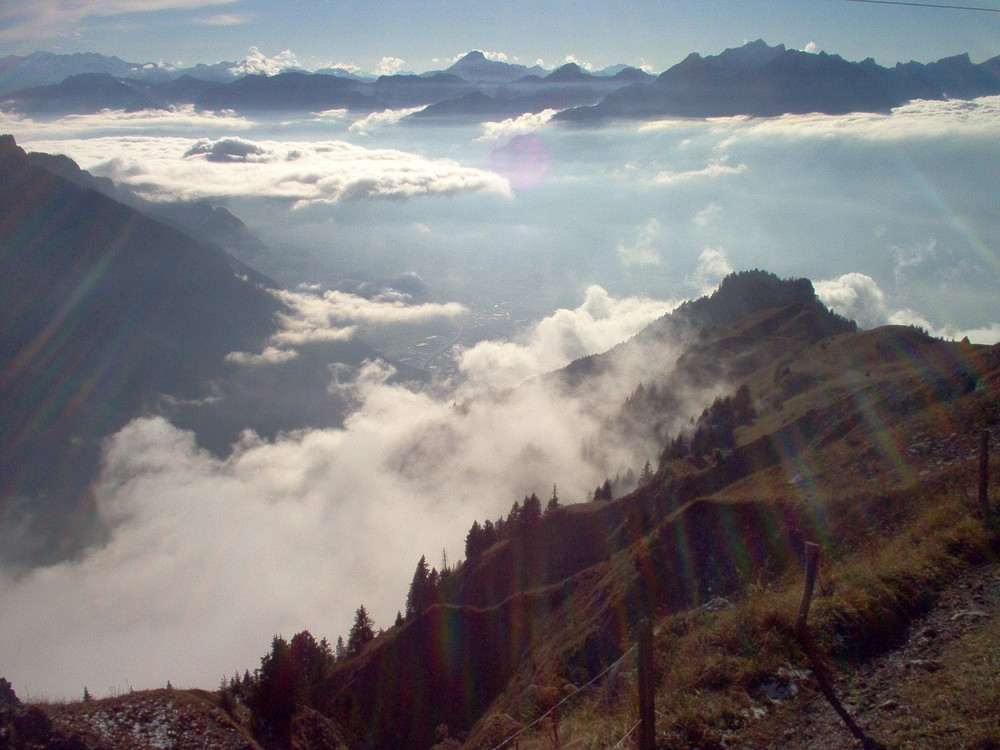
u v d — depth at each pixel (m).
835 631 13.79
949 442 30.39
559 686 20.75
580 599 46.50
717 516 37.09
